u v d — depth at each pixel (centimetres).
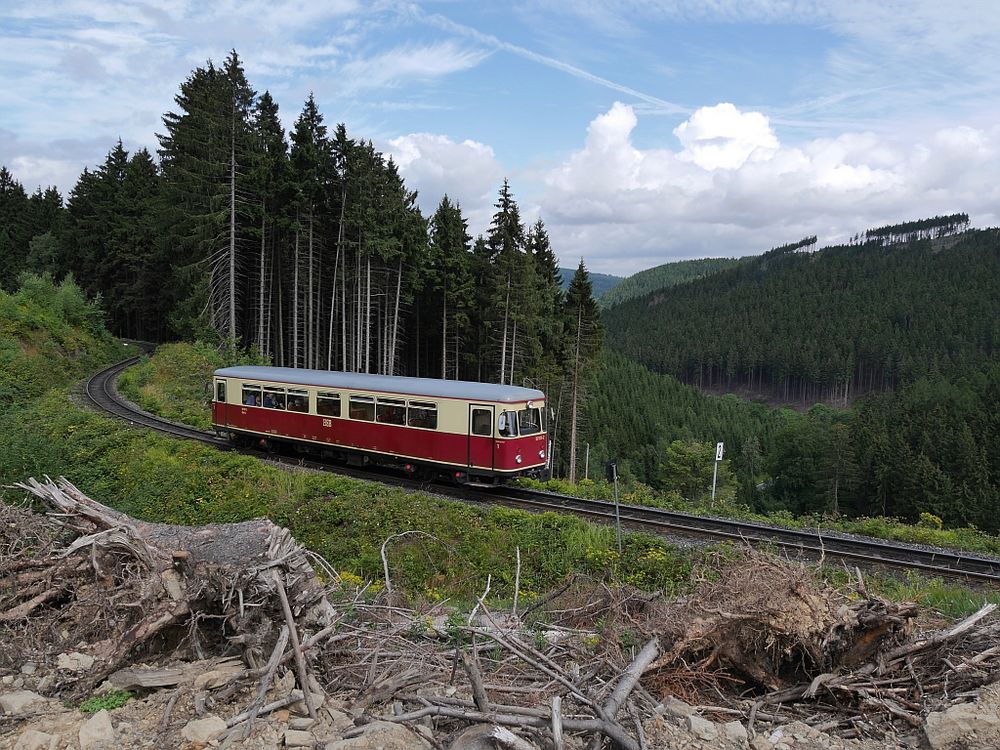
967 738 447
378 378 1922
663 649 559
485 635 601
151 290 5138
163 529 687
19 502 1099
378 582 1134
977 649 568
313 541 1323
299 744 429
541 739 430
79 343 4109
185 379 3409
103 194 5819
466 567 1203
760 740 456
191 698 484
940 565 1204
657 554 1172
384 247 3722
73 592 653
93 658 558
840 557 1214
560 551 1234
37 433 1633
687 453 5944
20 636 597
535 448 1727
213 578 550
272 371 2175
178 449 1970
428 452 1747
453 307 4553
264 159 3844
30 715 473
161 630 562
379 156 3831
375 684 509
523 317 3916
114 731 445
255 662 516
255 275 4397
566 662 598
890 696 513
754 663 546
